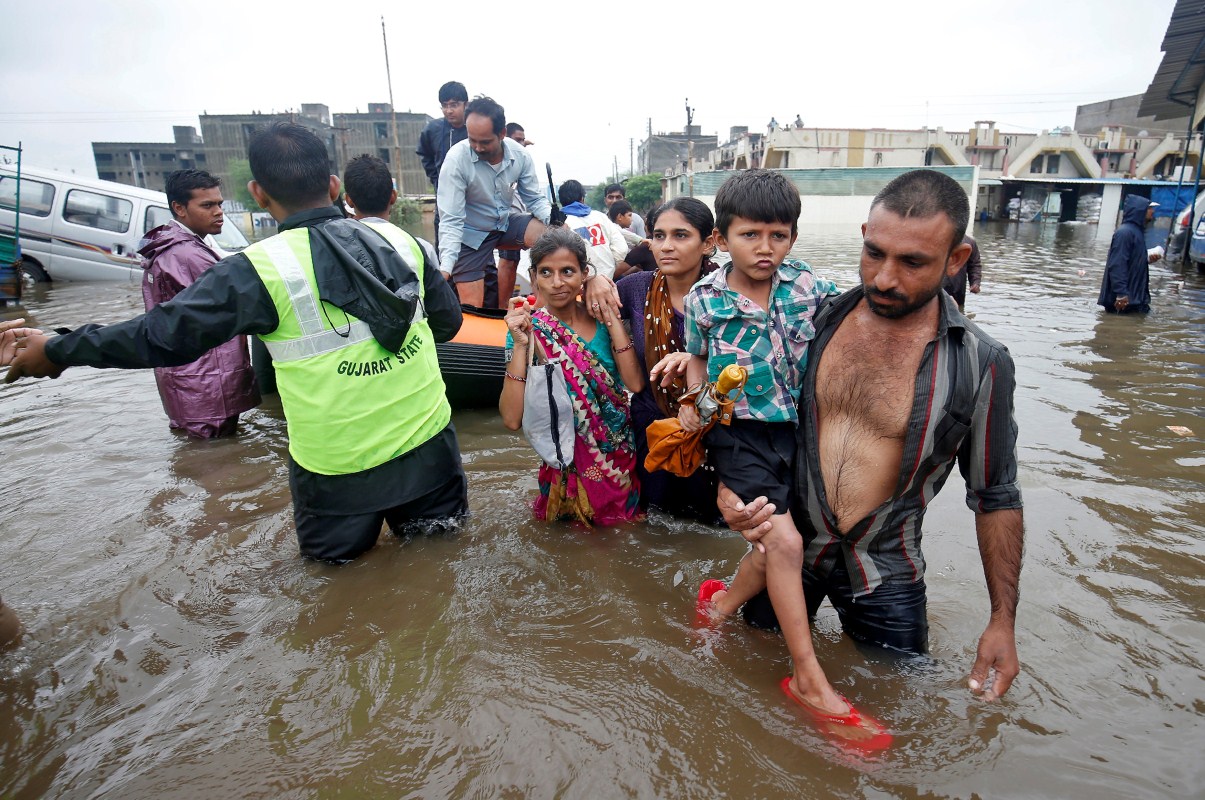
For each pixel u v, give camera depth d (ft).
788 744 6.45
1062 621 8.28
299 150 9.10
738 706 6.97
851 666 7.54
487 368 17.39
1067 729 6.58
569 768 6.21
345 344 9.21
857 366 7.06
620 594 9.09
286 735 6.70
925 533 10.66
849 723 6.60
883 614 7.56
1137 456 13.56
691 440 7.87
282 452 14.94
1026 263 50.57
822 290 7.75
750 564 7.98
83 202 40.34
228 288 8.49
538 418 10.44
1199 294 34.19
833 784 5.99
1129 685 7.20
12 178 39.24
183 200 16.37
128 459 14.52
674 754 6.35
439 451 10.33
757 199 7.43
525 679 7.41
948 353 6.63
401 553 10.17
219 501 12.35
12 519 11.59
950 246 6.16
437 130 23.82
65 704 7.22
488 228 20.68
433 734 6.65
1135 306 28.96
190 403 15.67
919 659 7.58
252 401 16.60
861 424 7.10
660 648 7.91
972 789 5.91
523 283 25.52
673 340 10.52
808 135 129.08
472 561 9.93
